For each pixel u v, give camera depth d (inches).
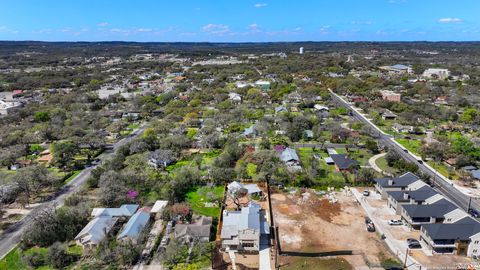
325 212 2810.0
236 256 2241.6
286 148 4227.4
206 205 2928.2
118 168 3622.0
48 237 2369.6
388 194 2893.7
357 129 5147.6
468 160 3737.7
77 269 2108.8
